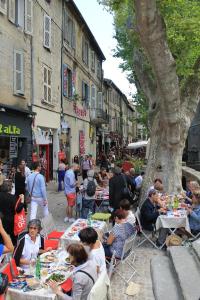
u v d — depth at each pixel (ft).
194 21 36.42
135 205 47.39
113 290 23.62
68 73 83.71
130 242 25.11
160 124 44.91
